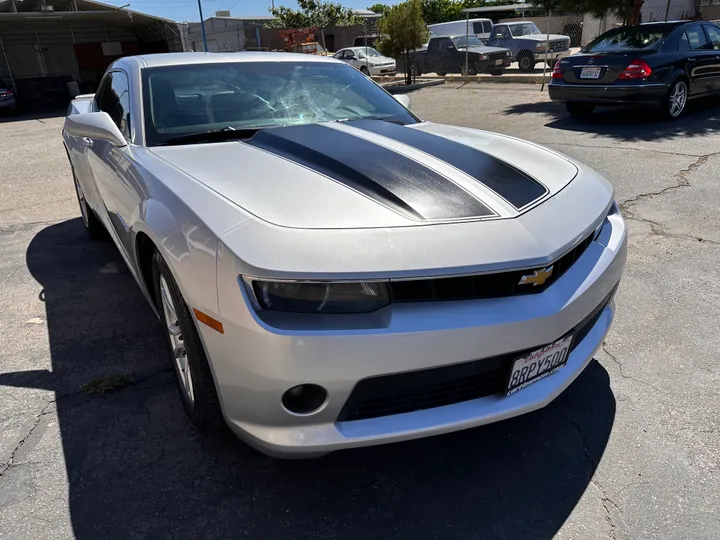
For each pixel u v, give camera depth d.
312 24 35.84
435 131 2.83
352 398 1.72
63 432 2.30
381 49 17.50
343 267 1.61
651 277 3.59
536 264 1.78
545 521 1.85
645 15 23.38
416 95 14.30
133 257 2.54
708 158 6.23
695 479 2.01
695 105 9.85
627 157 6.44
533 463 2.12
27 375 2.71
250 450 2.19
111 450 2.19
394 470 2.10
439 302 1.71
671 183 5.45
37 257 4.32
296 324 1.61
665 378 2.59
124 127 2.95
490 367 1.83
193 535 1.81
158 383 2.63
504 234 1.81
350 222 1.75
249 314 1.62
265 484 2.03
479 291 1.75
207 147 2.50
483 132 3.00
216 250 1.70
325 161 2.19
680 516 1.85
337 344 1.61
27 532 1.82
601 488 1.98
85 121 2.81
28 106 20.69
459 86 15.77
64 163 8.38
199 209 1.86
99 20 22.59
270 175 2.09
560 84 8.84
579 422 2.33
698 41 8.64
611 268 2.18
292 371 1.63
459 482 2.03
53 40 23.44
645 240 4.18
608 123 8.57
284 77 3.20
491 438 2.26
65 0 21.62
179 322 1.99
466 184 2.04
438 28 22.58
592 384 2.57
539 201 2.05
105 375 2.70
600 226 2.28
